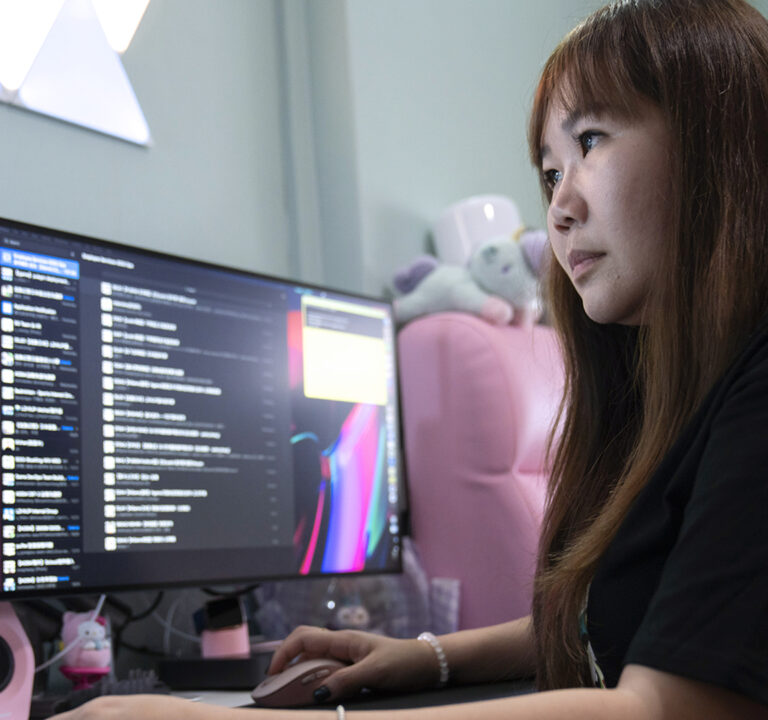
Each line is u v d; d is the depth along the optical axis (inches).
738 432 22.3
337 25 72.2
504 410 61.7
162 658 52.3
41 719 39.0
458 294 67.1
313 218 71.3
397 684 37.8
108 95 55.8
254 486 51.5
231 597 52.7
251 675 42.9
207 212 62.5
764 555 20.4
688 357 27.3
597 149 28.9
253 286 53.4
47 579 40.6
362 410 59.8
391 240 73.2
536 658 34.8
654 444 27.5
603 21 29.9
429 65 80.7
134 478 45.1
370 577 61.6
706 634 20.3
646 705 20.3
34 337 41.6
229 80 66.0
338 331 58.9
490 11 90.7
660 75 27.7
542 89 32.1
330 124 72.0
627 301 28.9
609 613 26.9
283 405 54.1
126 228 56.5
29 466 40.7
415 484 66.0
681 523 24.7
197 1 64.1
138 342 46.4
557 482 36.8
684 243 27.1
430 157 79.0
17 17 51.0
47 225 51.8
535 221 92.0
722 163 27.1
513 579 59.7
